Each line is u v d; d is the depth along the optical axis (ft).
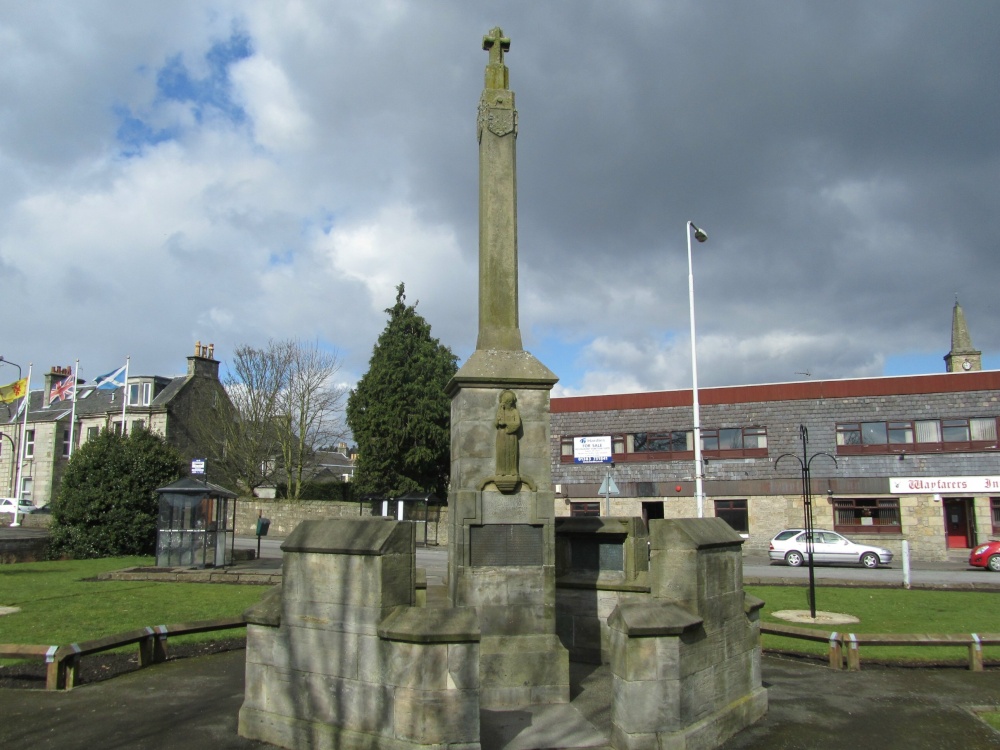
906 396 119.44
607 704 26.55
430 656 19.97
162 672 31.68
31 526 138.31
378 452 140.26
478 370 28.45
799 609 50.39
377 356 145.79
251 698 23.43
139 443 89.81
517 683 26.81
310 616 22.41
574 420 137.90
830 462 121.60
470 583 27.43
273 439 151.33
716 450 128.57
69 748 22.16
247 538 126.11
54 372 186.70
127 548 85.97
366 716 20.83
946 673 32.76
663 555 23.49
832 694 29.12
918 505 116.37
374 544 21.24
